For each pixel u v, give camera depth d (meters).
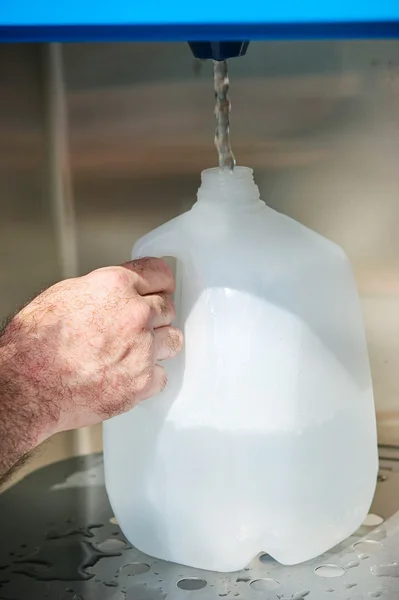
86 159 1.05
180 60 1.00
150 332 0.75
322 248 0.80
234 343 0.76
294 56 0.97
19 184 1.06
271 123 1.00
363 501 0.84
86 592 0.80
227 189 0.80
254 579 0.80
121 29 0.55
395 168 0.99
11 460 0.72
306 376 0.77
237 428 0.77
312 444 0.78
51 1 0.54
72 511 0.95
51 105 1.03
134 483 0.83
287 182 1.02
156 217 1.05
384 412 1.05
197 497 0.79
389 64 0.96
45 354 0.72
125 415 0.82
